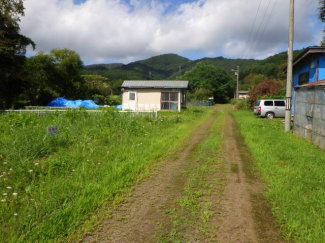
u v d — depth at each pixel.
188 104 53.69
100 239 3.09
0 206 3.70
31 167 5.19
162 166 6.06
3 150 6.14
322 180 4.82
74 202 3.84
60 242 3.00
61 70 37.62
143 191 4.54
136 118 13.24
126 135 9.02
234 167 5.98
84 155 6.29
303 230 3.17
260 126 13.30
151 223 3.45
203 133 11.34
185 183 4.93
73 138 7.97
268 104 20.20
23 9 22.52
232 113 26.92
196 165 6.12
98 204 3.89
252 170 5.76
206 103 54.09
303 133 9.88
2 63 22.52
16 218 3.39
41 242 2.94
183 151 7.62
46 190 4.23
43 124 10.91
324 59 13.30
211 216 3.64
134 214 3.69
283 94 26.12
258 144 8.30
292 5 11.86
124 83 26.06
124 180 4.91
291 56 12.00
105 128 9.67
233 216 3.65
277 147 7.77
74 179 4.79
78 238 3.08
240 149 7.95
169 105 25.08
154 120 13.56
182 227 3.36
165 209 3.85
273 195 4.27
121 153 6.80
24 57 24.06
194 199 4.20
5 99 25.28
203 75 69.44
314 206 3.81
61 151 6.52
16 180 4.63
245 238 3.12
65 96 38.06
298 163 6.01
